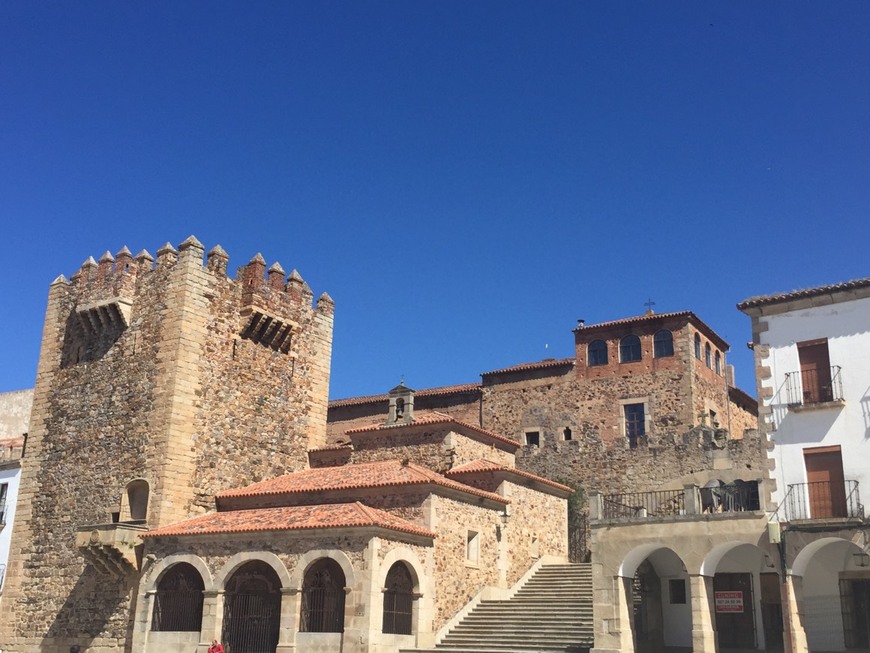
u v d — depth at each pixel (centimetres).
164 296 4012
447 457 4116
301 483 3878
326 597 3228
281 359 4394
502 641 3306
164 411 3794
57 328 4406
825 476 2905
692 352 5278
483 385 5881
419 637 3259
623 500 4866
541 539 4241
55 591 3878
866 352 2922
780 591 3144
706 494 4178
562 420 5509
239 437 4072
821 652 3064
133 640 3456
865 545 2731
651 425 5212
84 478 3984
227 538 3391
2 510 5141
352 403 6316
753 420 6241
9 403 6312
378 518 3216
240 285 4253
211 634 3281
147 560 3541
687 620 3556
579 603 3550
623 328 5491
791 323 3098
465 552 3653
